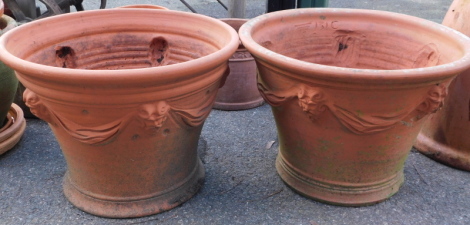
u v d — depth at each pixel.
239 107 2.46
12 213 1.59
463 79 1.79
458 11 1.87
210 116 2.39
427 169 1.94
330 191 1.68
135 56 1.92
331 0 4.84
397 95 1.37
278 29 1.86
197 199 1.69
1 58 1.32
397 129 1.51
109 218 1.58
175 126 1.45
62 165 1.90
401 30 1.87
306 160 1.68
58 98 1.30
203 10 4.62
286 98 1.51
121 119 1.34
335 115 1.45
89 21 1.80
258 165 1.93
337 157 1.59
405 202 1.71
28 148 2.02
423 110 1.48
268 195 1.73
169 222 1.57
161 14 1.85
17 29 1.53
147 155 1.48
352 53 2.02
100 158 1.48
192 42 1.82
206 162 1.94
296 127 1.60
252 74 2.40
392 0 4.92
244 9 3.18
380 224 1.58
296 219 1.60
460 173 1.91
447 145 1.96
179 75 1.27
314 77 1.35
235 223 1.57
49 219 1.57
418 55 1.80
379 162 1.61
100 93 1.25
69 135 1.45
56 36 1.70
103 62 1.88
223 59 1.38
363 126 1.44
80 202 1.62
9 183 1.76
